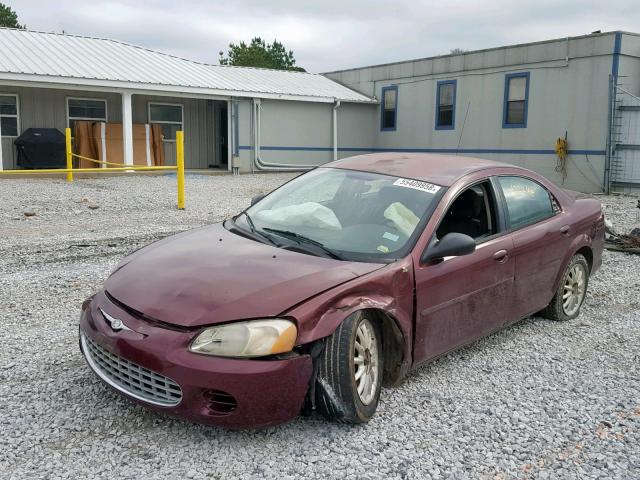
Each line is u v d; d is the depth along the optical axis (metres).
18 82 17.36
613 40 17.95
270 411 3.16
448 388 4.12
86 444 3.24
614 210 14.28
